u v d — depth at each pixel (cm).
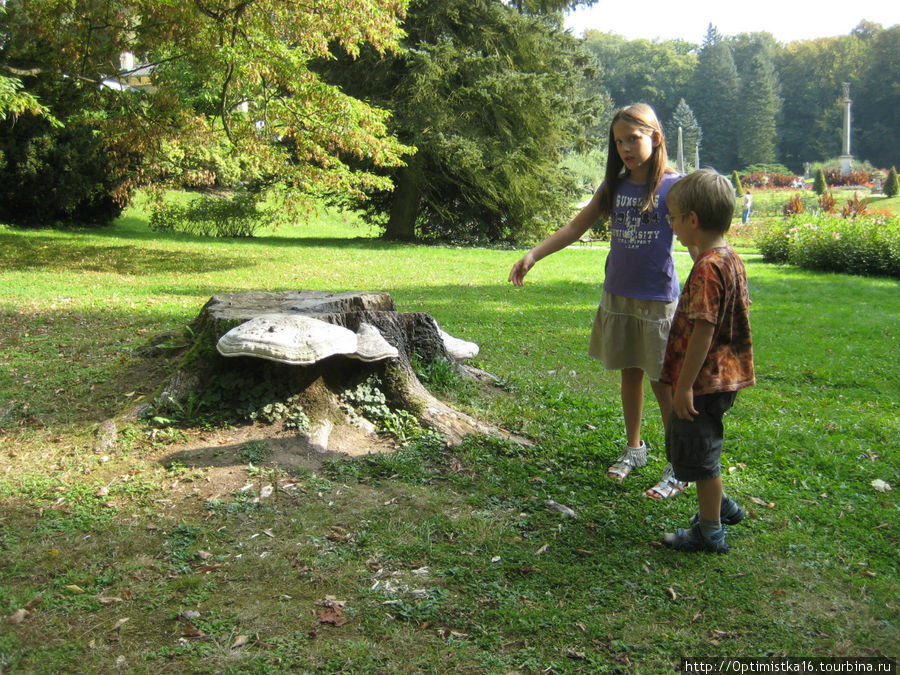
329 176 1491
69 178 1942
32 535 338
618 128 385
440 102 2297
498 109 2372
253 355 417
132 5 1399
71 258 1520
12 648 262
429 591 303
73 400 513
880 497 421
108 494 379
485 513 375
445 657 264
